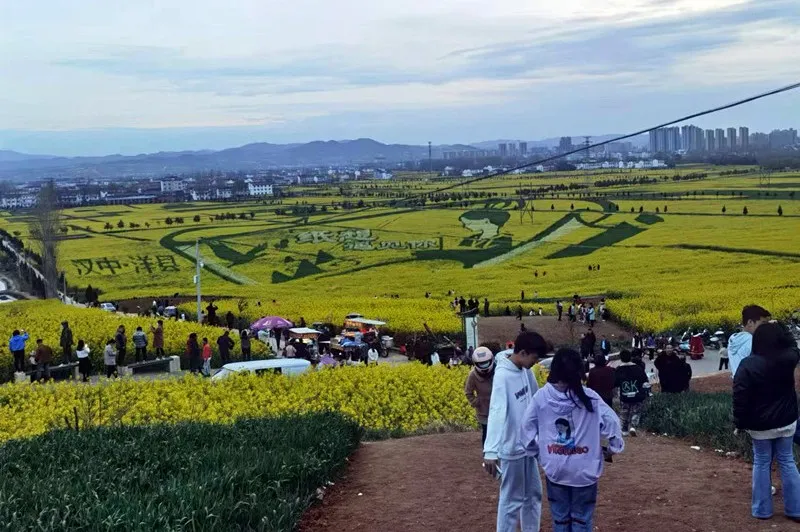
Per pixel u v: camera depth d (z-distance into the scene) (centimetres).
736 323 4950
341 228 11644
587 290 6869
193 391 2408
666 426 1603
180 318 5369
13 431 2012
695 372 3816
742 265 7806
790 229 9675
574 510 790
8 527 854
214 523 882
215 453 1171
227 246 10506
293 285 7869
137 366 3497
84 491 998
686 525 938
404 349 4328
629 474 1184
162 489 977
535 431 809
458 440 1527
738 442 1333
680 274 7506
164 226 12712
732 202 12588
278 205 16450
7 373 3403
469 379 1095
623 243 9500
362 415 2211
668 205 12531
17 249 11162
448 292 7125
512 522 877
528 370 900
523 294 6688
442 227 11419
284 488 1062
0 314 4712
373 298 6481
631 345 4541
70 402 2248
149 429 1394
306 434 1309
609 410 808
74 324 4125
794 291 6056
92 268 9306
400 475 1236
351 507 1072
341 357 4003
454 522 991
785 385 921
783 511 972
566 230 10688
